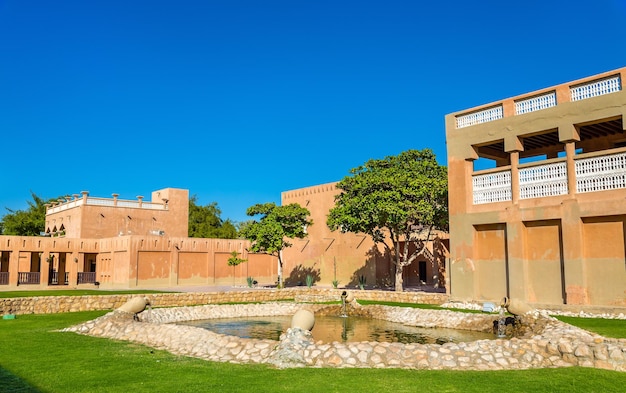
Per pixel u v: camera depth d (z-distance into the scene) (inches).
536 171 749.3
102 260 1695.4
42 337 503.8
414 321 717.3
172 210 2054.6
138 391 300.4
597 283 675.4
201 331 475.2
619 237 662.5
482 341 417.4
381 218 1091.9
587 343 394.3
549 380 332.8
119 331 525.3
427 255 1254.9
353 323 738.8
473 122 840.3
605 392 305.0
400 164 1213.1
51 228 2116.1
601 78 689.6
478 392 301.7
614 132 787.4
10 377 332.5
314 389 305.7
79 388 306.0
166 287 1581.0
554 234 729.0
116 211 1909.4
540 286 735.7
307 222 1521.9
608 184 672.4
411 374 350.3
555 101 737.6
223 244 1788.9
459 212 837.8
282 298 1094.4
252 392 298.7
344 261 1647.4
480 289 810.8
